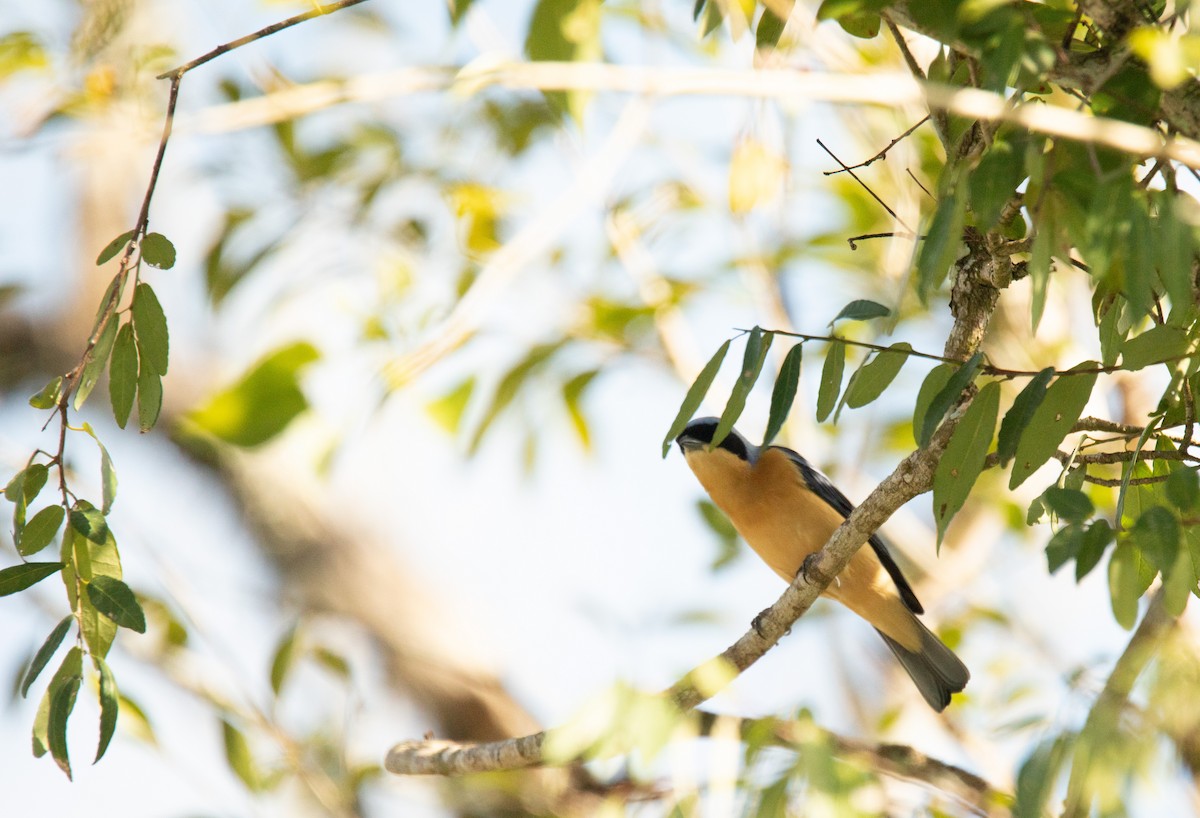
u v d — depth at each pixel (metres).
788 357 5.86
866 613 12.05
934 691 12.19
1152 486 6.80
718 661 7.81
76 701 5.85
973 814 8.73
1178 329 5.54
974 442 5.90
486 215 13.82
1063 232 5.11
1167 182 5.20
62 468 6.05
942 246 5.06
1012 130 5.24
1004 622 13.22
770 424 5.75
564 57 6.11
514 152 14.50
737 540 14.57
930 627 13.77
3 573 5.87
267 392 10.63
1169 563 4.60
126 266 6.12
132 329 6.13
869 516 7.61
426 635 15.53
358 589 15.70
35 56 11.97
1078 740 5.32
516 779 10.66
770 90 5.59
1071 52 5.50
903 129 12.27
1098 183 4.89
